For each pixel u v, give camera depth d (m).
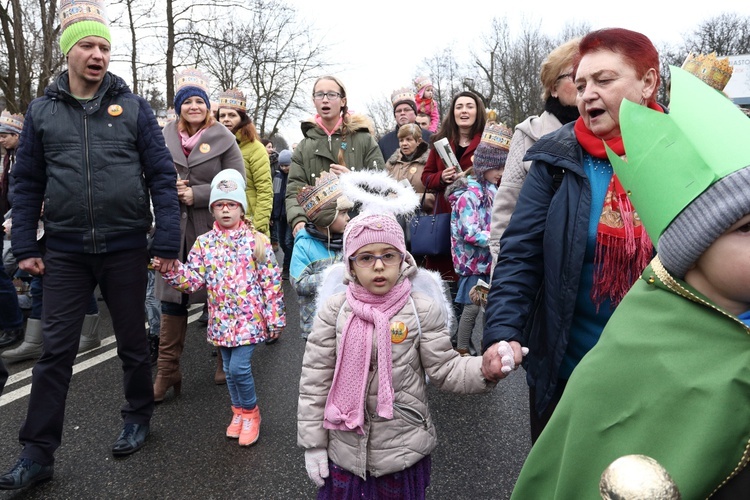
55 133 2.82
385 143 6.17
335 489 2.08
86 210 2.85
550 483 1.17
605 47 1.69
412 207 2.45
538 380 1.88
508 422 3.48
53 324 2.86
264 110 24.64
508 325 1.81
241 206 3.34
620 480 0.73
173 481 2.85
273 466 2.98
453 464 3.00
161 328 3.79
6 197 5.41
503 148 4.10
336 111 4.23
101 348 5.01
